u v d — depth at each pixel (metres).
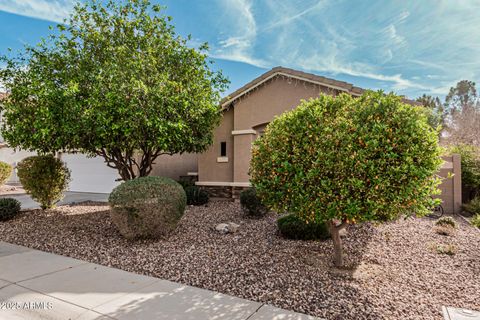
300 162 5.04
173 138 9.88
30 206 12.93
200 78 10.88
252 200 9.57
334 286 4.75
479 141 27.20
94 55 10.17
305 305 4.15
